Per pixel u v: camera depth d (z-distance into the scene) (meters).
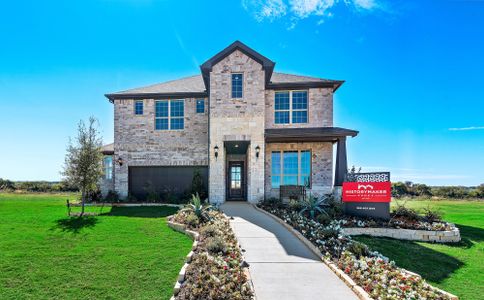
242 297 4.92
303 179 17.20
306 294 5.26
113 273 6.46
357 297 5.16
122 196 18.08
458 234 10.27
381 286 5.32
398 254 8.58
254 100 15.85
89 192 16.22
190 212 11.68
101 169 14.29
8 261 7.05
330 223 10.70
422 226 10.65
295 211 12.57
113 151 18.83
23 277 6.23
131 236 9.35
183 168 18.45
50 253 7.64
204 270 5.89
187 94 18.17
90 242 8.66
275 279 5.92
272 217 11.78
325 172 17.03
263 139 15.66
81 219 11.98
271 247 7.99
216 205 14.57
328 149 17.12
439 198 26.42
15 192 27.75
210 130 15.90
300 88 17.23
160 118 18.58
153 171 18.53
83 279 6.17
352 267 6.30
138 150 18.42
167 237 9.27
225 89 15.96
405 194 28.34
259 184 15.55
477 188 27.20
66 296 5.50
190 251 7.83
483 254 8.80
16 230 9.95
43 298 5.43
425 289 5.48
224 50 16.02
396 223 10.91
